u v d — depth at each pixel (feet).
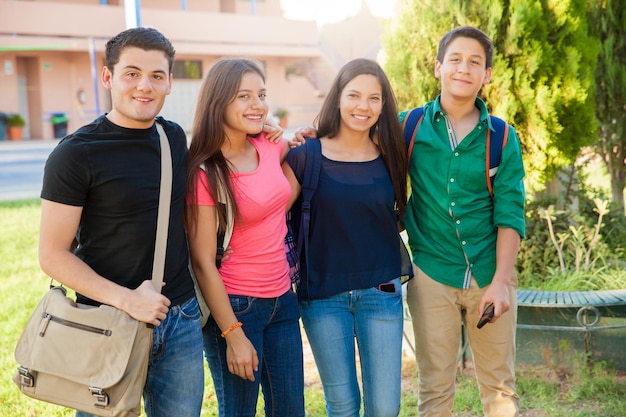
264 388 9.60
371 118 9.59
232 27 96.12
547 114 14.03
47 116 86.58
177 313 8.21
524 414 12.42
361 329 9.70
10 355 15.71
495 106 14.44
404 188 10.14
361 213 9.54
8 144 78.59
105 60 8.02
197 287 9.02
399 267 9.95
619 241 17.07
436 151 9.88
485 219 10.00
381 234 9.74
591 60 14.88
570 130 14.60
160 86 7.93
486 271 10.03
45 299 7.86
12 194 43.75
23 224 32.55
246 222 8.85
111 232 7.80
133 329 7.46
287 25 101.40
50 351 7.54
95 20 83.92
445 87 9.83
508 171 9.83
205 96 8.89
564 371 13.67
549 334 13.69
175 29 90.89
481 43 9.70
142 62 7.79
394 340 9.66
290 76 108.37
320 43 106.01
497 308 9.61
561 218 16.12
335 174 9.58
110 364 7.41
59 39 81.76
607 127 19.42
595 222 17.35
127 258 7.89
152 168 7.97
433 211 9.99
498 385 10.38
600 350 13.60
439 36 14.52
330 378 9.60
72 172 7.51
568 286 14.43
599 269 14.73
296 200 9.86
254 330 9.07
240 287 8.98
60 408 13.21
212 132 8.79
